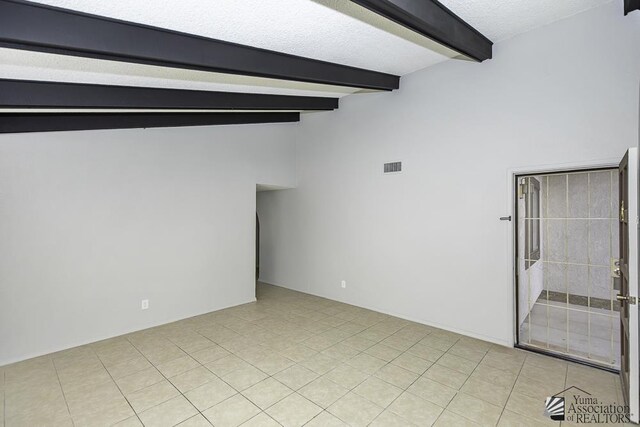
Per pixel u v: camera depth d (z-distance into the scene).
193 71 2.85
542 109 3.23
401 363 3.19
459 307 3.89
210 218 4.86
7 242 3.29
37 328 3.45
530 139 3.31
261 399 2.62
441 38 2.80
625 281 2.58
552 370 3.02
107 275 3.92
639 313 2.23
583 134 3.00
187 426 2.30
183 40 2.40
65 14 1.93
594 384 2.78
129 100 3.13
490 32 3.29
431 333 3.93
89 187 3.79
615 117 2.84
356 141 5.01
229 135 5.09
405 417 2.38
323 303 5.25
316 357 3.35
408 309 4.41
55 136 3.56
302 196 5.95
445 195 3.98
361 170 4.95
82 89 2.90
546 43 3.19
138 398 2.65
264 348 3.58
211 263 4.87
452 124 3.90
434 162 4.08
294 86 3.86
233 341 3.77
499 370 3.03
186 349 3.57
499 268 3.55
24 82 2.67
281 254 6.48
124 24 2.14
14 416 2.43
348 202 5.15
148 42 2.24
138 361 3.29
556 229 4.21
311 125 5.75
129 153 4.08
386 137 4.61
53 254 3.55
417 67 4.07
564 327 3.92
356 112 5.00
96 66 2.48
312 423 2.32
